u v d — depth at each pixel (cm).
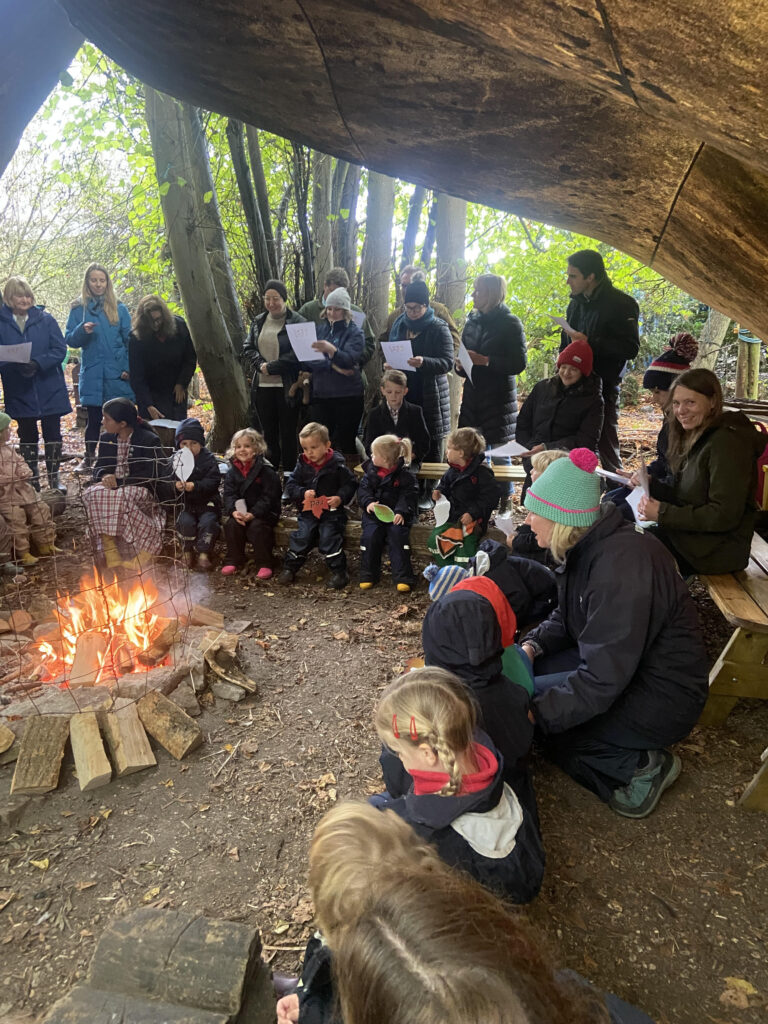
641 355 1258
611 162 276
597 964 209
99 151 832
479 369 558
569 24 161
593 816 269
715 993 200
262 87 305
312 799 275
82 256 1164
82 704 311
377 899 89
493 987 77
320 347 568
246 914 224
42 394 607
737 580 335
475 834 191
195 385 1218
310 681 359
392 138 307
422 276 604
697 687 257
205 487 514
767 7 129
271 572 495
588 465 253
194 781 284
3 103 342
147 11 286
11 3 316
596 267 489
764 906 229
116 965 175
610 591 248
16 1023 189
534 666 311
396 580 471
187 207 662
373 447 472
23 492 498
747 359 918
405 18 216
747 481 329
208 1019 161
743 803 272
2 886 235
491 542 321
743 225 261
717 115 158
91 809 269
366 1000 82
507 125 280
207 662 352
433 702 182
